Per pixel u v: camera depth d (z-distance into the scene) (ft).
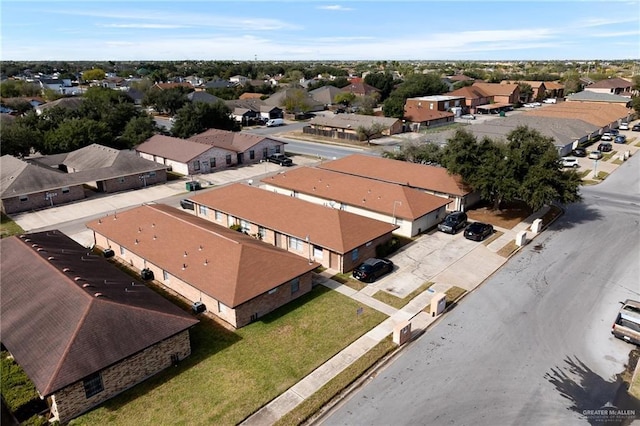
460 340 81.46
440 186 148.97
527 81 511.81
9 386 65.31
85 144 224.74
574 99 375.86
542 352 78.07
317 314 89.45
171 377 71.26
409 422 62.85
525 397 67.56
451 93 397.60
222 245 96.68
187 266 94.94
